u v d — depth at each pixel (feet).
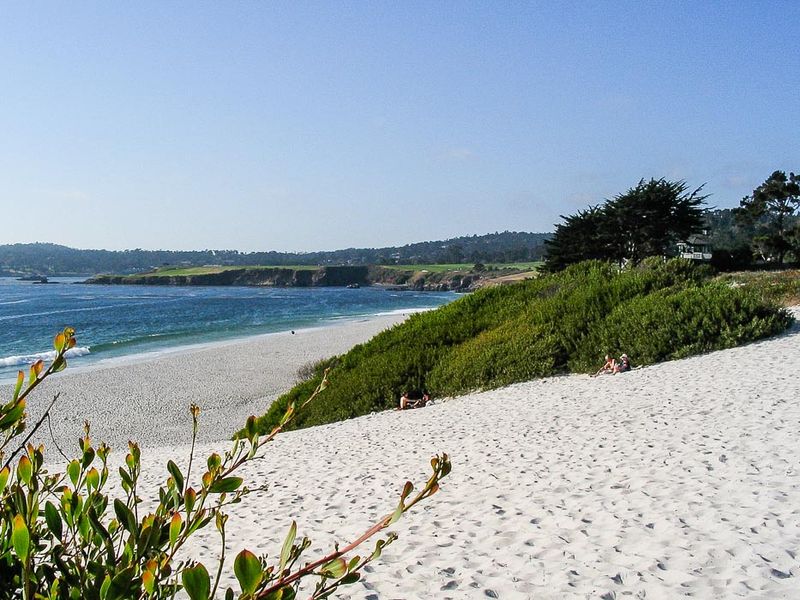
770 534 19.31
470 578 18.99
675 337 58.13
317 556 22.38
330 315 266.16
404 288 598.34
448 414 50.60
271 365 125.59
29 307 321.32
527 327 67.62
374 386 63.98
